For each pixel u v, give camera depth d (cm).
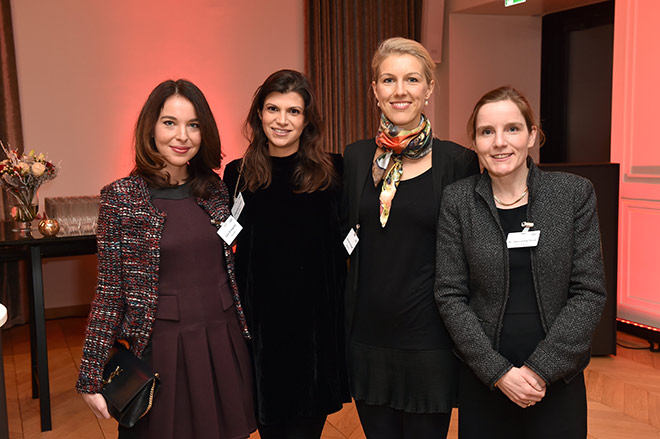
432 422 197
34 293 311
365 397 202
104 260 170
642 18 420
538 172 177
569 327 164
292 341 206
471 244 177
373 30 611
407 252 193
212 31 570
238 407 185
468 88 630
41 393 309
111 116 539
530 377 164
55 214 340
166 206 181
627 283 445
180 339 177
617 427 303
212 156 189
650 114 418
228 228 188
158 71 554
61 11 514
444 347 192
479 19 624
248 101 590
